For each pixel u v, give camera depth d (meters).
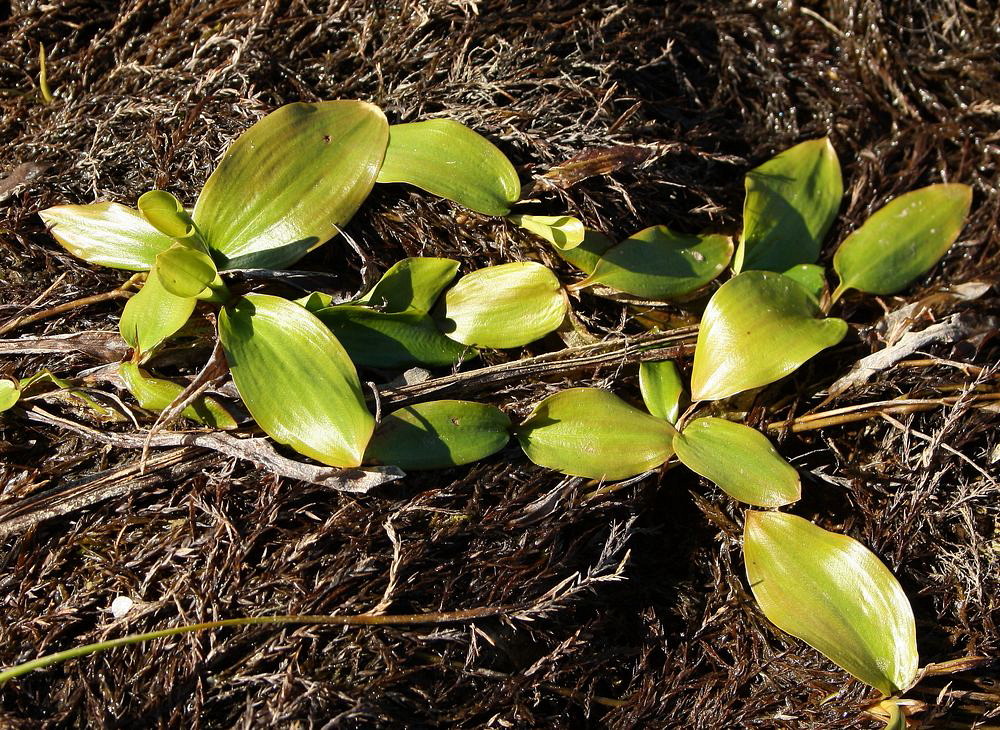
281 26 0.55
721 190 0.55
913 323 0.54
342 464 0.49
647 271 0.53
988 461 0.53
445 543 0.50
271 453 0.49
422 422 0.50
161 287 0.50
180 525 0.50
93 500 0.50
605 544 0.51
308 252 0.51
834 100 0.58
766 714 0.50
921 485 0.52
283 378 0.50
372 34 0.55
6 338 0.52
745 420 0.53
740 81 0.58
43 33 0.55
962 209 0.55
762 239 0.54
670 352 0.53
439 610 0.49
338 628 0.49
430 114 0.53
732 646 0.51
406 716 0.49
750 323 0.52
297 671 0.48
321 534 0.49
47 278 0.52
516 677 0.49
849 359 0.54
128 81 0.54
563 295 0.52
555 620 0.50
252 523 0.50
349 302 0.51
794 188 0.55
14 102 0.54
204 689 0.48
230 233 0.51
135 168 0.53
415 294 0.52
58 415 0.51
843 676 0.50
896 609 0.50
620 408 0.51
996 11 0.59
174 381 0.50
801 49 0.59
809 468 0.53
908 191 0.57
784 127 0.57
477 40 0.55
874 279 0.55
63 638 0.49
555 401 0.51
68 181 0.53
